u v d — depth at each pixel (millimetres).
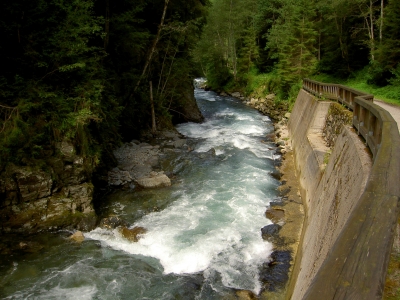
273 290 6863
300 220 9539
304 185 11000
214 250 8258
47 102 9789
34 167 8969
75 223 9133
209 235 8891
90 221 9281
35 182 8938
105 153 13070
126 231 9008
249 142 18562
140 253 8180
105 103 13516
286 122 22984
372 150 5191
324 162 9523
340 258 1981
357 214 2439
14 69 9758
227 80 44906
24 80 9703
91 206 9719
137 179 12344
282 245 8406
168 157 15398
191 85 27172
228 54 47281
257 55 41906
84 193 9711
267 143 18578
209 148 17047
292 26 28844
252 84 39188
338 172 6484
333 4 25031
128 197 11164
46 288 6840
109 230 9125
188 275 7383
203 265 7727
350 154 5988
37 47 10039
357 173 4926
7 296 6570
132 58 18516
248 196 11273
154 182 12086
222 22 41844
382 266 1881
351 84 24281
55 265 7613
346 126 7637
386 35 20828
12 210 8648
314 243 5996
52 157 9477
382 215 2381
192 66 25641
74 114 9883
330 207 5891
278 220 9625
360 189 4266
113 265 7688
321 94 15078
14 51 9719
